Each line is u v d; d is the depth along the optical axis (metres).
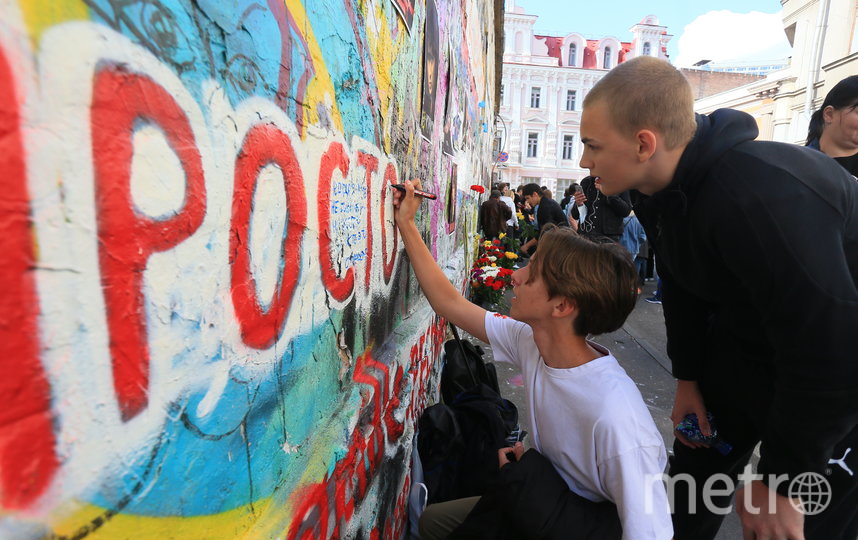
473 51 5.33
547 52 40.91
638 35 41.59
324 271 1.09
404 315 2.15
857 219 1.17
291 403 0.97
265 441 0.86
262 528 0.82
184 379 0.62
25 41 0.38
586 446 1.26
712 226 1.15
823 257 1.04
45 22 0.40
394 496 1.75
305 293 0.99
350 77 1.22
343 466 1.15
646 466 1.20
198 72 0.60
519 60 39.19
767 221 1.06
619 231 5.29
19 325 0.39
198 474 0.66
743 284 1.19
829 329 1.05
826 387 1.09
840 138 1.98
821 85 17.62
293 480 0.97
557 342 1.37
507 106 38.66
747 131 1.16
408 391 1.90
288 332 0.93
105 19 0.46
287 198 0.88
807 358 1.10
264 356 0.83
